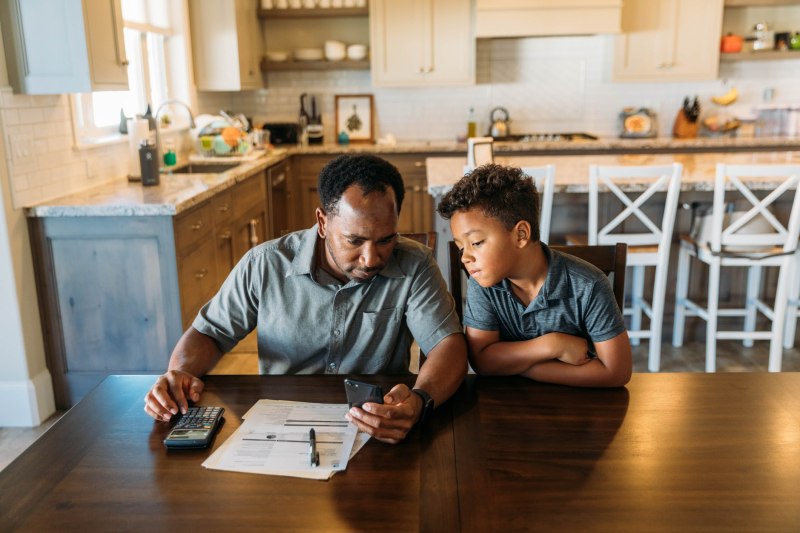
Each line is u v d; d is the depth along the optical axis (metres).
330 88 5.88
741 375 1.40
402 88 5.86
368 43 5.80
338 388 1.37
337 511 0.97
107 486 1.04
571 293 1.39
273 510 0.97
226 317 1.52
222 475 1.06
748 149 5.25
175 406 1.27
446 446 1.14
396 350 1.58
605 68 5.61
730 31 5.63
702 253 3.16
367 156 1.30
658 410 1.25
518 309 1.43
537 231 1.33
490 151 3.27
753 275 3.45
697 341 3.65
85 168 3.24
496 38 5.71
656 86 5.73
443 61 5.41
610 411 1.25
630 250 3.12
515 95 5.82
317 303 1.50
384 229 1.28
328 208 1.29
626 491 1.00
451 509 0.97
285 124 5.69
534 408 1.27
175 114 4.79
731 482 1.02
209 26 4.88
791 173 2.88
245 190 3.97
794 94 5.68
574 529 0.92
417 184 5.45
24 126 2.75
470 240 1.28
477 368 1.45
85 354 2.89
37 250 2.78
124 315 2.83
